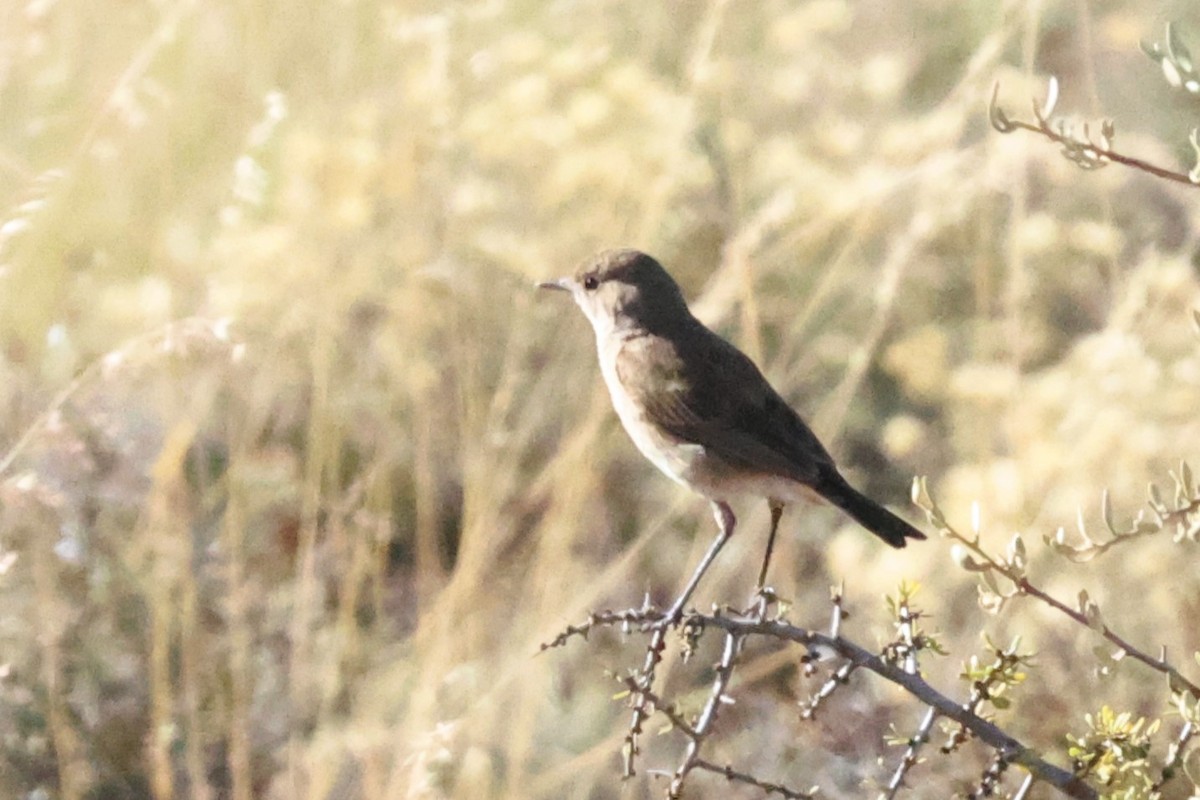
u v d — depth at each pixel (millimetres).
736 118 13211
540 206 12406
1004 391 10961
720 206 13281
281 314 11422
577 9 14180
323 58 13305
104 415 10648
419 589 11211
